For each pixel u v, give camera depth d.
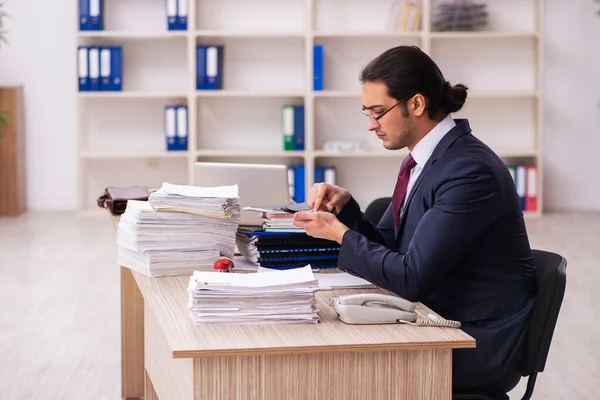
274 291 2.36
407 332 2.31
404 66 2.70
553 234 8.08
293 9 9.08
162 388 2.81
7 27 9.01
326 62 9.10
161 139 9.20
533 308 2.66
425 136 2.77
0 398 4.10
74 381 4.35
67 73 9.11
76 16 9.03
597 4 9.22
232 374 2.18
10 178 8.88
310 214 2.73
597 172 9.45
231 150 9.05
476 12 8.83
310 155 8.84
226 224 2.98
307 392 2.22
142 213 2.88
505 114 9.30
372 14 9.08
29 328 5.22
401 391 2.26
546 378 4.43
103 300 5.84
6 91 8.83
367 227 3.22
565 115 9.36
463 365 2.63
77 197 8.92
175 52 9.05
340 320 2.42
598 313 5.56
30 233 8.02
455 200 2.59
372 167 9.30
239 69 9.10
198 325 2.34
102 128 9.12
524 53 9.22
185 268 2.94
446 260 2.56
